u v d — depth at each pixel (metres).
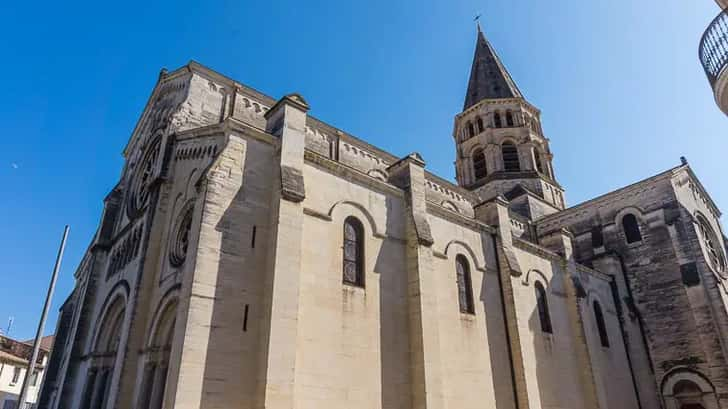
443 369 21.03
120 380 17.05
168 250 18.94
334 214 19.77
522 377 23.83
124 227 24.95
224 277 15.58
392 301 20.42
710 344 30.56
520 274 26.88
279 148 18.67
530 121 49.22
